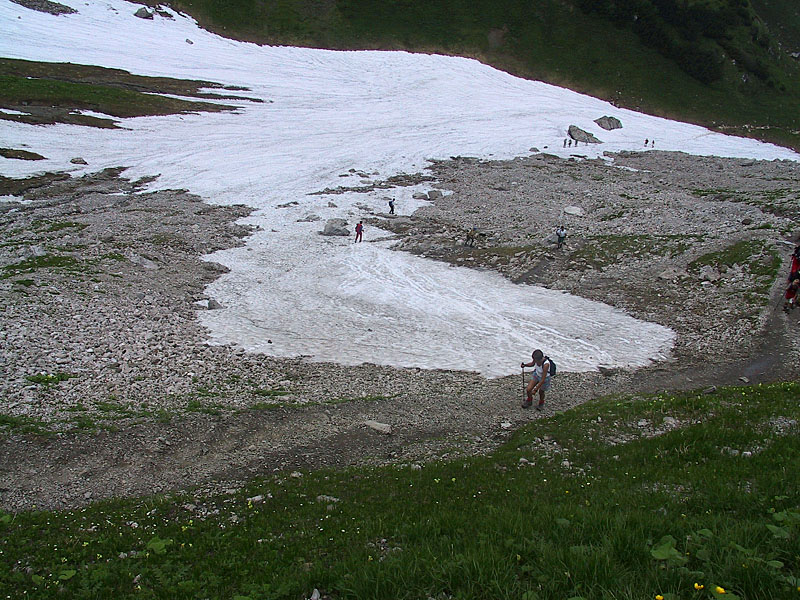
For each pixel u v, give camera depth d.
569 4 156.50
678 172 73.12
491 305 33.28
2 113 70.19
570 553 7.28
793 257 31.50
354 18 148.62
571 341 27.94
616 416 17.05
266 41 135.62
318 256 42.50
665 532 8.01
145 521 11.46
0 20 110.25
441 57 135.50
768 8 174.12
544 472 13.30
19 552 9.94
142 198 54.12
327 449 16.27
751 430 14.17
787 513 8.25
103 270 33.66
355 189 62.38
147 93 90.81
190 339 25.95
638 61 142.38
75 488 13.49
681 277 35.16
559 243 41.81
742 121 124.19
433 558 7.69
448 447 16.30
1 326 23.28
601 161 80.69
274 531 10.50
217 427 17.09
